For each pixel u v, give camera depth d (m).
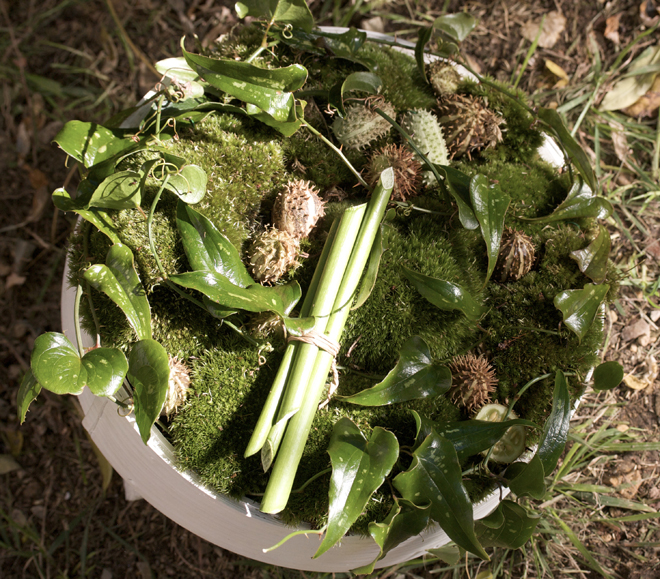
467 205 0.76
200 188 0.73
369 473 0.70
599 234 0.80
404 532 0.71
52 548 0.97
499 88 0.82
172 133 0.78
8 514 0.98
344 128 0.78
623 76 1.04
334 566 0.78
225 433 0.75
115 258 0.71
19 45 1.09
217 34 1.08
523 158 0.84
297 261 0.77
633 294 1.00
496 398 0.78
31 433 1.01
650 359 0.99
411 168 0.78
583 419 0.97
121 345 0.75
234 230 0.77
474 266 0.81
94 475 0.99
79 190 0.74
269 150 0.79
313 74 0.82
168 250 0.75
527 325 0.79
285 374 0.73
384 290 0.78
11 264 1.04
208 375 0.75
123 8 1.09
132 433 0.75
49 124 1.07
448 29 0.83
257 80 0.71
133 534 0.97
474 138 0.81
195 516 0.77
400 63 0.85
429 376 0.74
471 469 0.75
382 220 0.76
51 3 1.10
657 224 1.02
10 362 1.02
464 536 0.70
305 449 0.75
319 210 0.77
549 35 1.06
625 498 0.95
